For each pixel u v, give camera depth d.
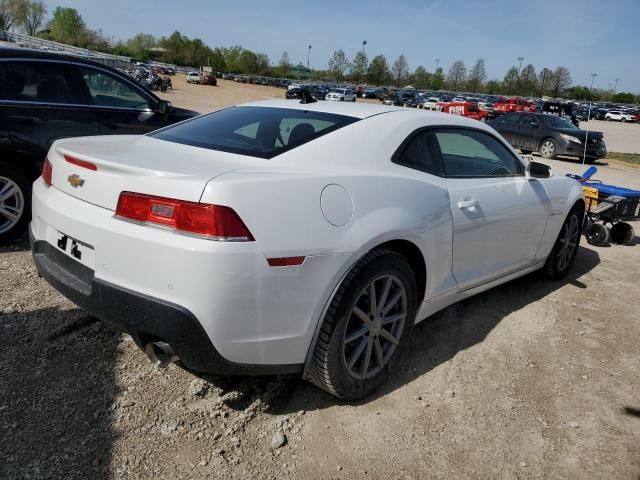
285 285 2.24
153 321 2.14
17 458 2.16
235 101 35.31
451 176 3.25
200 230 2.07
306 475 2.25
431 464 2.38
